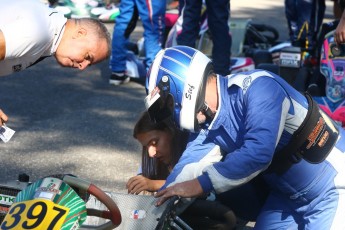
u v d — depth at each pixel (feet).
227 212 10.24
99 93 23.91
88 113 21.54
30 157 17.66
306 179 10.41
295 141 10.20
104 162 17.57
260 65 21.95
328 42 17.63
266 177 10.60
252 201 11.59
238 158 9.68
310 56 20.43
